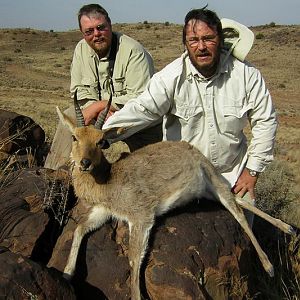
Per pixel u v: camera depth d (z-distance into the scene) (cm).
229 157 171
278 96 1123
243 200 169
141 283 137
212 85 161
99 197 147
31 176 164
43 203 150
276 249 186
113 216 149
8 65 1591
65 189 157
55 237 149
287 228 168
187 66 161
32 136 235
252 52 1670
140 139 208
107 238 143
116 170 151
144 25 2338
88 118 188
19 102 838
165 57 1698
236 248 147
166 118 172
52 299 118
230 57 162
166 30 2242
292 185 358
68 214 152
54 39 2208
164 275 134
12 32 2238
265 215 168
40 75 1461
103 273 136
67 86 1290
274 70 1448
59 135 210
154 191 151
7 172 196
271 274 156
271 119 164
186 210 158
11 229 143
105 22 195
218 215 157
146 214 146
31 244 141
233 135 167
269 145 166
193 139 170
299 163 470
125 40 201
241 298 143
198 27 151
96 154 147
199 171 162
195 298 131
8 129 221
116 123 164
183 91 163
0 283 113
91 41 197
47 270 122
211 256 141
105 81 204
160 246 140
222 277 139
